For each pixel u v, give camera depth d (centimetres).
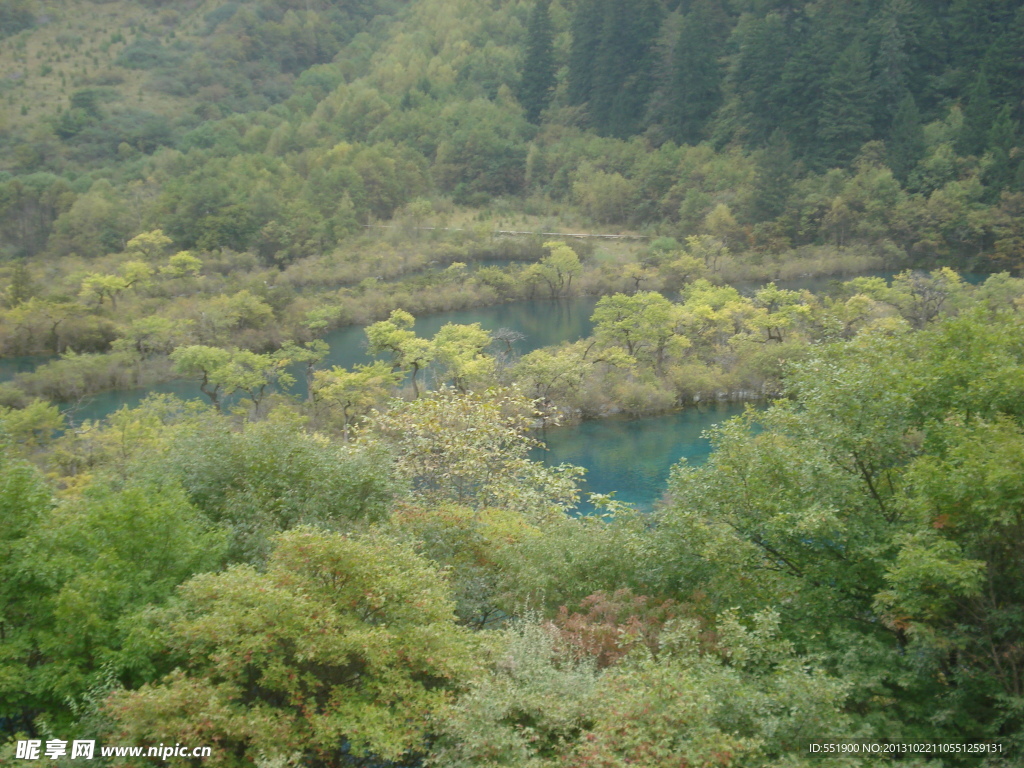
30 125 15925
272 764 1078
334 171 13288
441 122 16375
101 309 7681
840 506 1764
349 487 2055
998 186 10338
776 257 10444
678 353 6319
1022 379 1677
